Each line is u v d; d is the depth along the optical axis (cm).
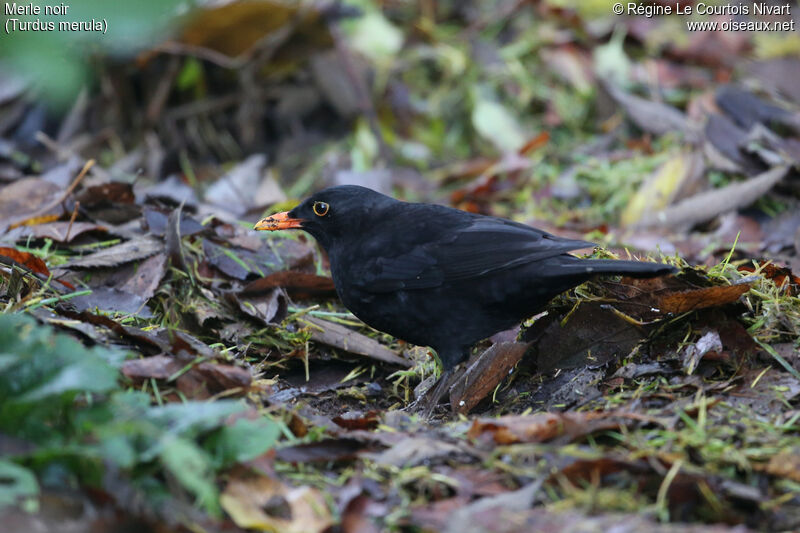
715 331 836
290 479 654
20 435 587
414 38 1745
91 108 1531
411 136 1639
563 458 658
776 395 768
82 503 569
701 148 1371
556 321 891
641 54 1686
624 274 786
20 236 1059
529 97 1641
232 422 662
